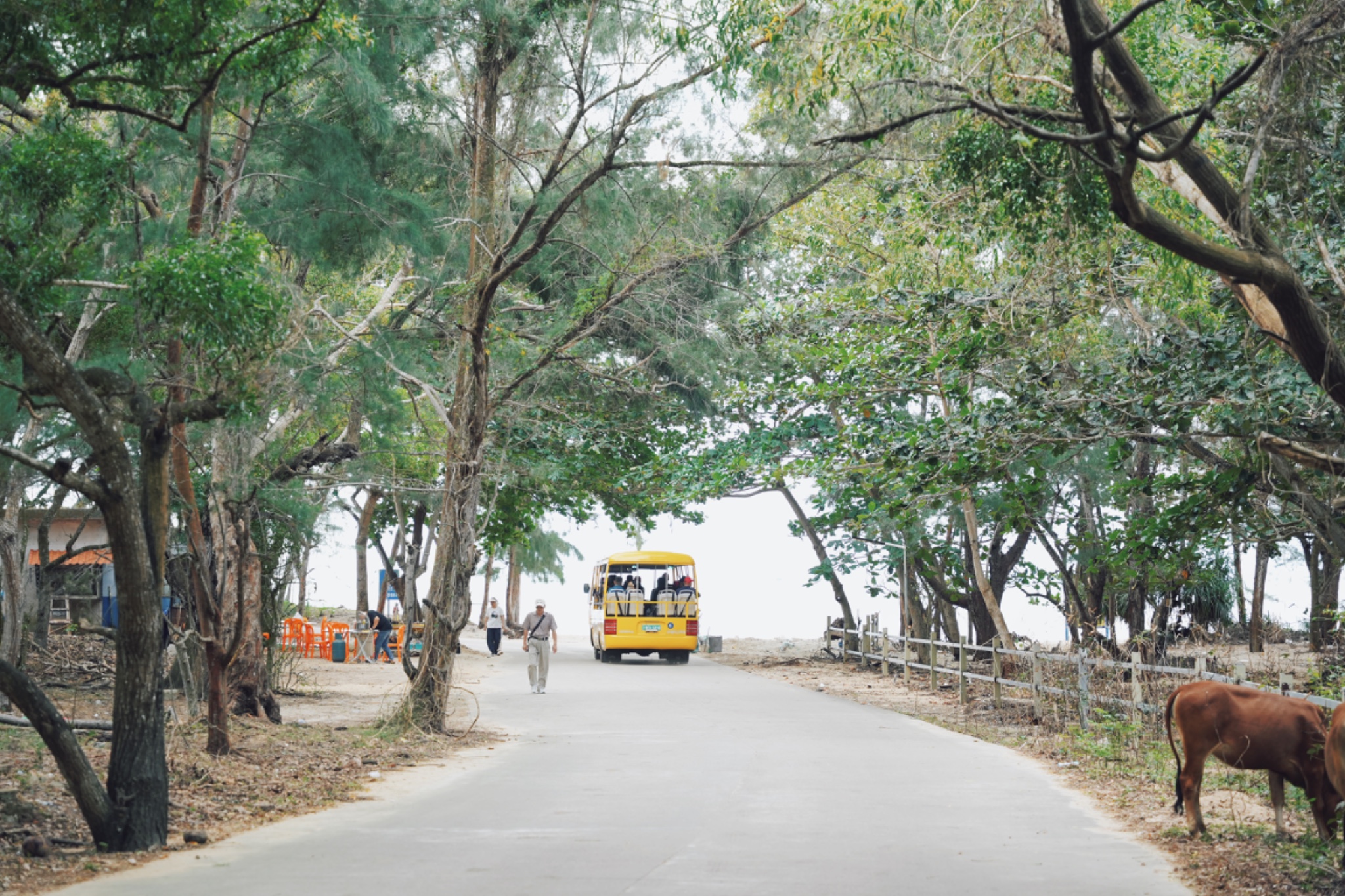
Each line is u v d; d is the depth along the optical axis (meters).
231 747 13.27
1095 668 20.12
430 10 15.69
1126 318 19.62
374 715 19.69
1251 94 10.30
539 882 7.70
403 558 18.14
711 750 15.34
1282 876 7.85
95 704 17.59
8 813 9.32
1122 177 8.47
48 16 9.02
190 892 7.36
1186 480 16.02
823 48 12.13
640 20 15.60
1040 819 10.30
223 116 16.78
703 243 16.69
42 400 11.78
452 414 18.06
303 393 13.95
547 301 21.92
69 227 10.54
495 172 18.11
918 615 33.41
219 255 9.20
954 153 11.96
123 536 8.93
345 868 8.13
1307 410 13.58
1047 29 10.91
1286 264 9.38
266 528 19.91
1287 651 29.94
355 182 15.70
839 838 9.35
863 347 21.47
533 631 24.58
